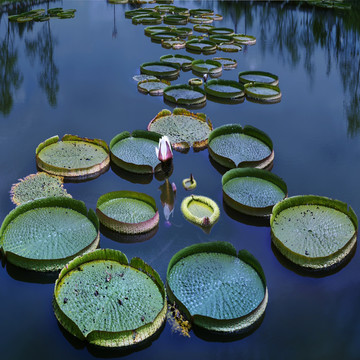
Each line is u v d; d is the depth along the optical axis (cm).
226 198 629
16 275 503
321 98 1074
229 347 429
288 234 556
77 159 722
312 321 460
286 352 427
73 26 1714
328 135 876
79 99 1030
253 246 558
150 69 1241
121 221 570
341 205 593
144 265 484
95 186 675
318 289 498
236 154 756
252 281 485
